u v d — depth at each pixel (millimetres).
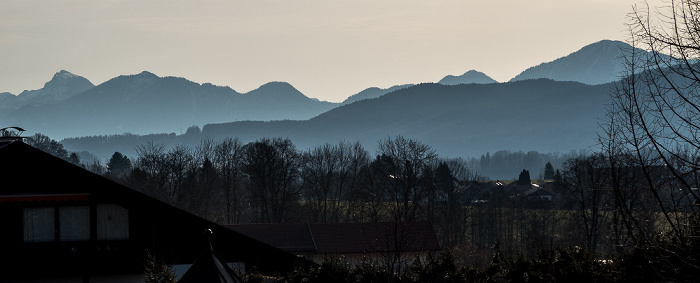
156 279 46375
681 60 34562
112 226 58469
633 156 37625
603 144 39031
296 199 196125
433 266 60031
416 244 100500
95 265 57875
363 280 59250
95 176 58250
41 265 57250
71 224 57938
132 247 58531
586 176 124625
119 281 58094
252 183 196625
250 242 61312
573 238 135125
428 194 168000
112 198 58406
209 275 30688
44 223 57531
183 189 195125
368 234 121375
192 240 59688
